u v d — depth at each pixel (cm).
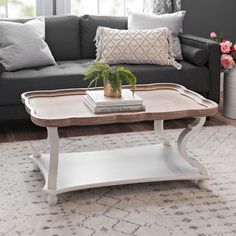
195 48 395
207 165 294
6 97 347
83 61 414
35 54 379
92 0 481
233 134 361
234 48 393
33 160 278
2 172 281
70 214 229
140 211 233
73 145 334
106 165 269
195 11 498
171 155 286
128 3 488
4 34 377
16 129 375
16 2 457
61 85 355
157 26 418
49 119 232
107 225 218
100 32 407
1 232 211
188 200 245
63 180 248
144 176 254
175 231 212
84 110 253
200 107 254
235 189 259
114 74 254
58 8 470
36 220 223
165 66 388
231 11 509
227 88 403
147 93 289
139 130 372
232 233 211
